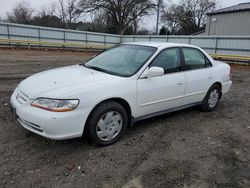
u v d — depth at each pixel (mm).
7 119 4516
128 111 4031
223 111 5844
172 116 5266
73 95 3301
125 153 3596
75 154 3480
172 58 4633
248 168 3393
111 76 3902
